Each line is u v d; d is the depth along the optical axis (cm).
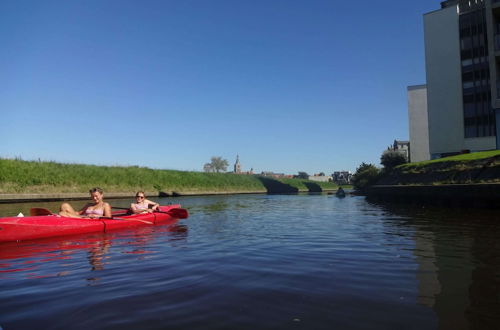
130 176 3534
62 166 2995
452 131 2955
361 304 318
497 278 395
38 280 416
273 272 438
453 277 403
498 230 777
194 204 2205
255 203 2320
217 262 499
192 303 326
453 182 1623
